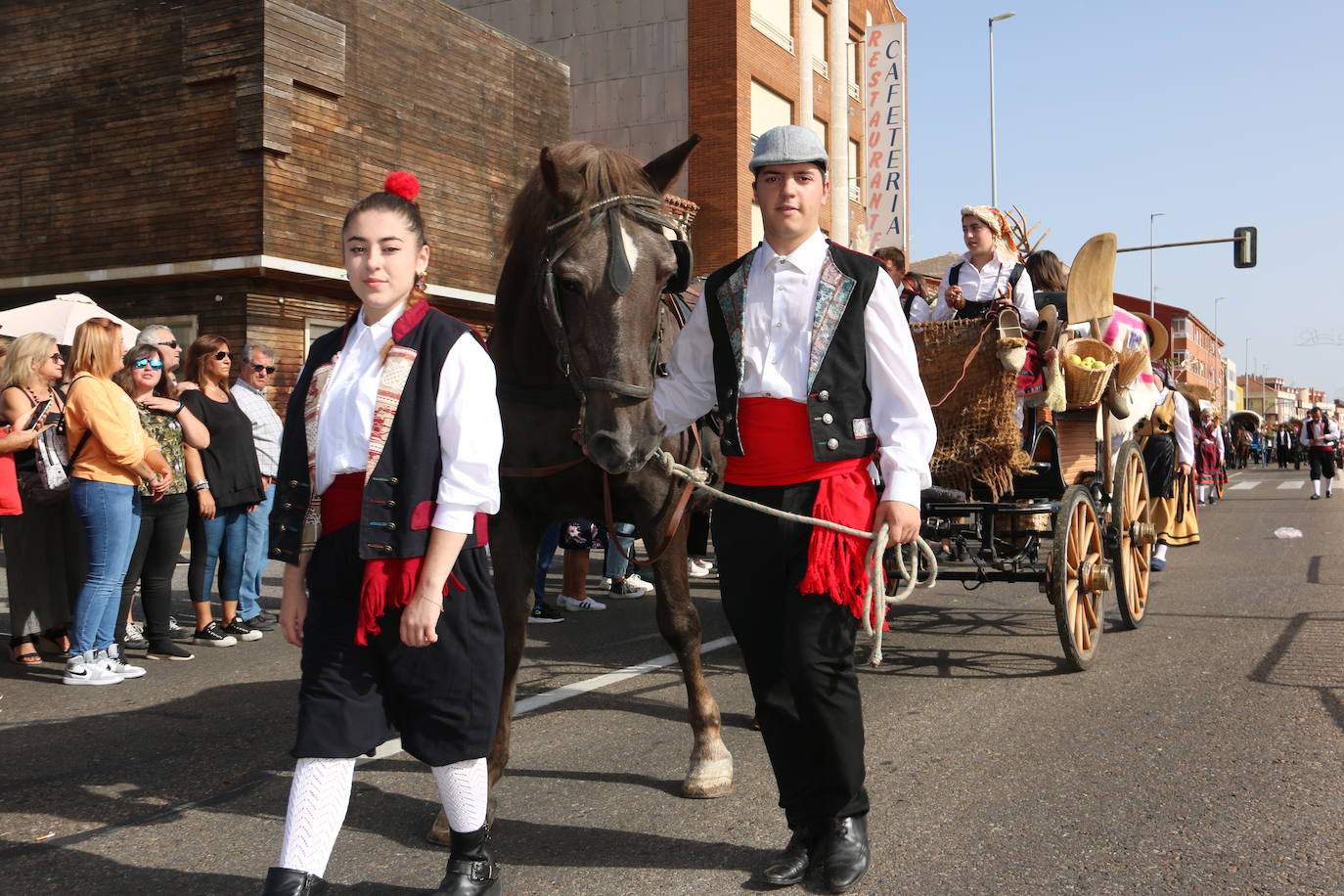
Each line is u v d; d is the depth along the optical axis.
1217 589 8.62
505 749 3.67
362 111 14.46
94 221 13.99
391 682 2.59
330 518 2.57
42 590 6.50
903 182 23.11
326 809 2.49
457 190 16.28
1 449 5.96
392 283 2.58
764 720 3.17
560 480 3.72
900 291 6.82
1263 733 4.52
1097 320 6.36
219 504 7.04
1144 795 3.80
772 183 3.04
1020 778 4.02
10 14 14.39
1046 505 5.82
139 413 6.44
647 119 21.59
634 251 3.27
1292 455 44.84
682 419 3.37
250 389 7.91
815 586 2.88
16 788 4.11
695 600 8.61
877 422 3.00
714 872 3.21
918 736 4.58
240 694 5.68
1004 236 6.24
